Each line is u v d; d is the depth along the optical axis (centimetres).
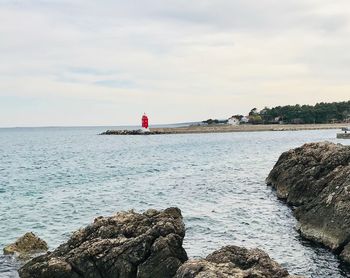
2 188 4834
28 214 3456
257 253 1753
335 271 2172
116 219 2119
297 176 3891
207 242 2695
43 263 1905
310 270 2189
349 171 2761
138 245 1864
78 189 4719
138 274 1805
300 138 14512
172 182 5241
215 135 19350
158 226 1923
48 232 2930
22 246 2483
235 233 2889
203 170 6450
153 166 7156
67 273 1866
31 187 4894
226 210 3588
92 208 3706
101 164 7631
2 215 3419
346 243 2366
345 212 2456
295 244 2603
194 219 3275
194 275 1523
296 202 3591
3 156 9931
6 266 2272
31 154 10500
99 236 2036
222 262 1709
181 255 1875
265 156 8519
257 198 4091
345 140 11775
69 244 2050
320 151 3944
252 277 1494
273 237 2773
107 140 17800
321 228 2583
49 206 3769
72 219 3303
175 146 12425
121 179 5562
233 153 9444
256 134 18988
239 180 5297
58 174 6162
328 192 2784
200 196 4262
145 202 3978
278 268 1648
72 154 10256
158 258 1812
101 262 1872
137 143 14725
